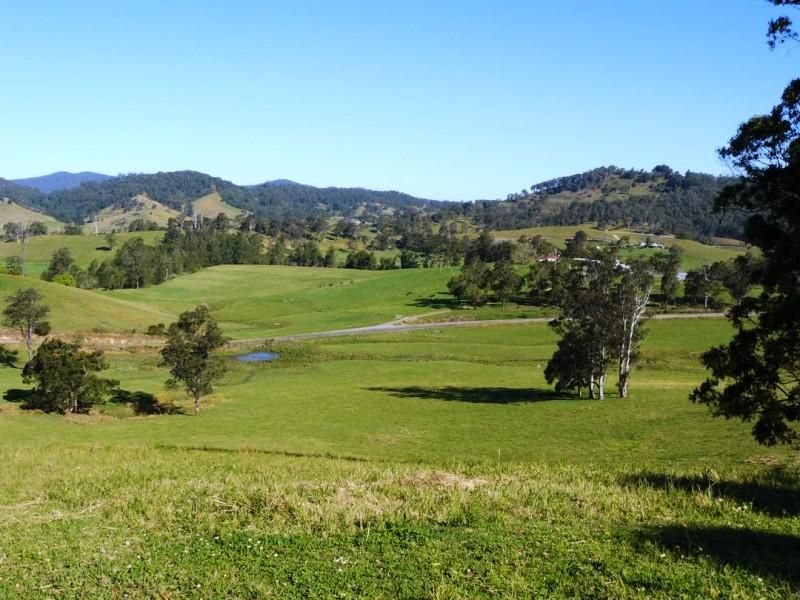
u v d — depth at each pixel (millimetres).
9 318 87688
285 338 112750
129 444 38375
